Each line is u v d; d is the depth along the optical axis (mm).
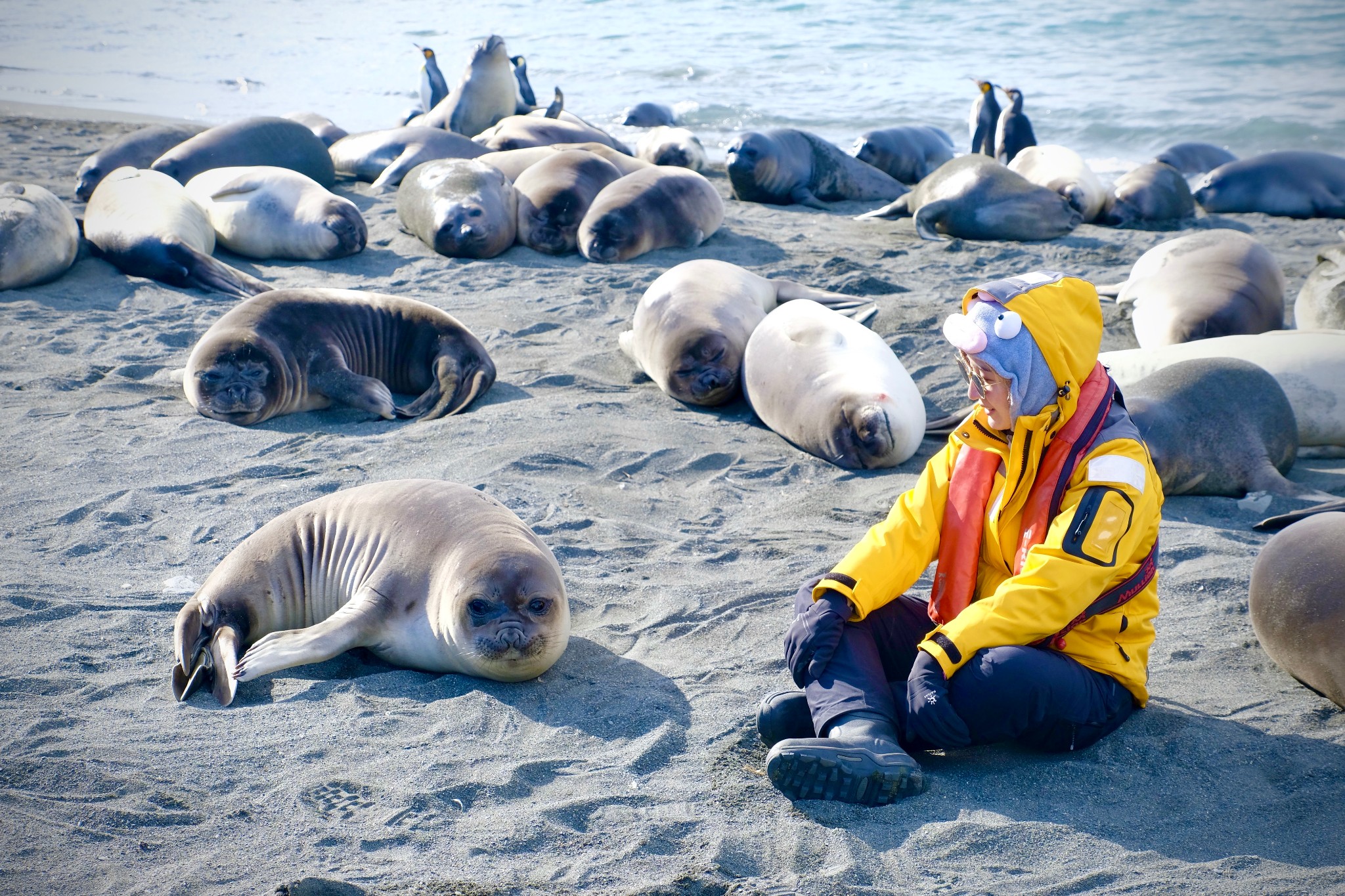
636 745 3273
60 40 28875
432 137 13484
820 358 6270
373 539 3885
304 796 2955
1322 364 6141
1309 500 5430
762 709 3213
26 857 2629
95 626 3953
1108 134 16906
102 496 5168
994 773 3129
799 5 30375
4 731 3215
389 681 3672
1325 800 2961
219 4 38406
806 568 4617
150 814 2842
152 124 17156
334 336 6789
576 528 4977
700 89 21438
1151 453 5434
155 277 9039
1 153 14133
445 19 32656
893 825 2869
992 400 2936
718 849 2750
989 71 22016
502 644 3516
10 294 8578
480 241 10070
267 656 3545
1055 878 2646
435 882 2596
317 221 9836
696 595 4340
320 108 19938
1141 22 25656
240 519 4949
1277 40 22984
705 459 5992
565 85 22188
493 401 6789
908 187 14430
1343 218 12562
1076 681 2963
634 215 10141
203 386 6281
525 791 3033
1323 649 3461
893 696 3152
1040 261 10273
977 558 3096
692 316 7023
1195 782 3059
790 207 13391
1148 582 3053
